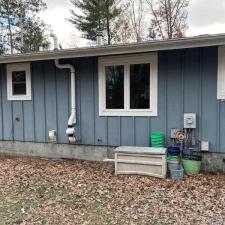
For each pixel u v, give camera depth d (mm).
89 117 6812
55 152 7254
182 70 5887
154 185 4992
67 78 6984
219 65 5562
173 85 5984
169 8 21859
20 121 7645
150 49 5590
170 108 6039
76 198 4480
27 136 7582
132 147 5918
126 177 5500
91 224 3598
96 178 5488
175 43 5316
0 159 7301
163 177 5344
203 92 5750
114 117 6570
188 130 5887
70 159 7078
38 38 24062
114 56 6453
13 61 7035
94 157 6824
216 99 5652
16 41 24047
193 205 4094
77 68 6844
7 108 7797
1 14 23484
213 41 5074
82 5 23734
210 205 4074
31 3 23812
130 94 6414
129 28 23062
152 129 6219
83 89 6828
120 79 6480
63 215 3879
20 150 7691
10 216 3875
